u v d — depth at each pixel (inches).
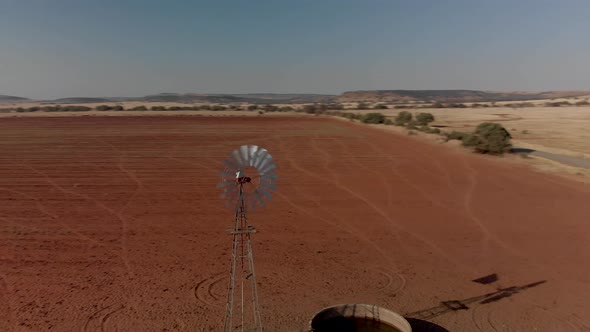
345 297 402.9
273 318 360.5
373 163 1189.7
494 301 397.4
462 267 477.7
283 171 1071.0
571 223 637.3
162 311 370.9
